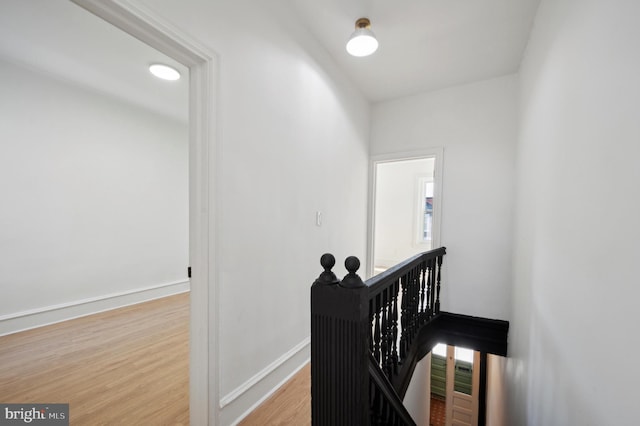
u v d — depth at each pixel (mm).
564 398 1132
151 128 3766
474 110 3004
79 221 3070
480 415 4398
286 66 1908
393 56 2535
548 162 1475
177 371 2000
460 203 3068
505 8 1915
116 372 1983
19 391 1765
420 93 3275
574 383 1029
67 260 2967
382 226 6461
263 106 1699
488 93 2939
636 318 654
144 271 3693
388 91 3229
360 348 823
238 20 1503
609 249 796
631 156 689
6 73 2557
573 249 1078
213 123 1346
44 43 2240
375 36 2129
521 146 2385
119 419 1518
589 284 926
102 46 2279
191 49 1241
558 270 1254
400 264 1792
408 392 2865
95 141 3193
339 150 2736
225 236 1436
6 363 2102
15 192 2627
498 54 2475
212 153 1342
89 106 3135
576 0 1108
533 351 1682
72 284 3010
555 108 1373
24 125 2672
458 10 1953
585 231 970
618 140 756
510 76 2832
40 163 2777
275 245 1834
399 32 2195
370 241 3498
